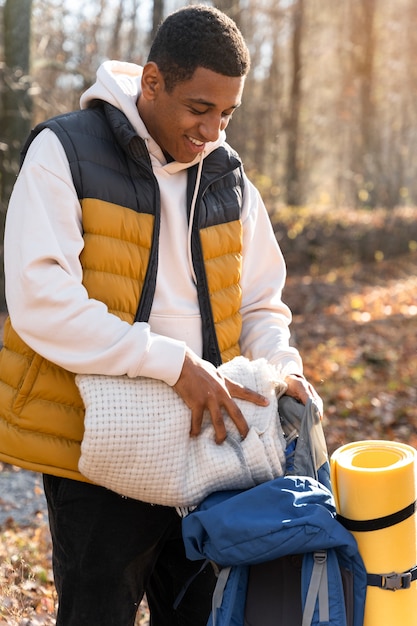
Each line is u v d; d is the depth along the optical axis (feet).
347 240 61.77
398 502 6.64
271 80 98.27
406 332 39.11
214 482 7.01
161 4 55.67
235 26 6.97
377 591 6.62
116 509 7.30
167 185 7.42
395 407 26.68
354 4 102.73
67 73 48.24
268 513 6.59
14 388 7.20
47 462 7.11
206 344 7.66
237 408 7.04
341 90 108.06
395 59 107.04
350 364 32.60
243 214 8.21
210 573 8.13
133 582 7.52
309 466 7.30
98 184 7.06
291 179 96.32
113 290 7.09
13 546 14.66
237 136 69.92
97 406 6.78
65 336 6.75
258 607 6.82
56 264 6.82
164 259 7.45
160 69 6.97
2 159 43.96
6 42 43.62
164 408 6.92
